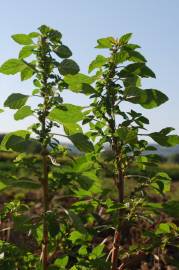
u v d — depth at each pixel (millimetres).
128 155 1561
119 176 1558
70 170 1467
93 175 1494
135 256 1631
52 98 1402
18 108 1420
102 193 1557
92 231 1534
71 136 1382
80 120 1464
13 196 4242
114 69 1537
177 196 4957
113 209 1505
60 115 1450
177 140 1508
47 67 1398
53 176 1413
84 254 1608
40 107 1422
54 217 1339
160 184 1522
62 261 1595
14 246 1491
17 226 1343
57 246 1558
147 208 1499
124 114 1529
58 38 1420
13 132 1424
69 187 1465
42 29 1413
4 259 1459
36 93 1469
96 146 1581
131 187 4680
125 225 1609
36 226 1363
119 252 1667
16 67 1441
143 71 1534
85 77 1526
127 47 1560
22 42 1427
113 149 1560
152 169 1617
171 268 2057
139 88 1504
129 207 1504
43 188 1420
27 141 1386
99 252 1618
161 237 1610
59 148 1447
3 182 1396
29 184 1389
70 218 1312
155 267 2113
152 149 1551
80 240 1561
